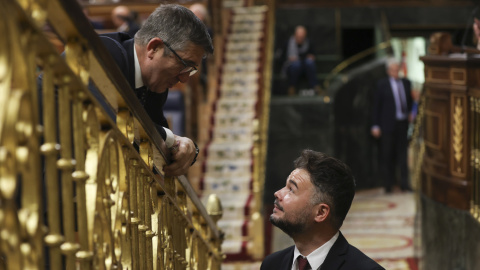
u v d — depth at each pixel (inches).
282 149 721.0
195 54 154.2
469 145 365.7
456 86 370.0
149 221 142.4
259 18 908.0
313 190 160.6
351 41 989.2
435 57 387.2
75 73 97.3
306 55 849.5
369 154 760.3
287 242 577.0
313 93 833.5
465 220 363.6
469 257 356.5
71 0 91.7
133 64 155.0
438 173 392.8
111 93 115.6
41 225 80.4
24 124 76.8
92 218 102.0
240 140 692.7
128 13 570.3
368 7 952.3
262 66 788.6
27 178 78.2
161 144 148.6
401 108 729.0
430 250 413.1
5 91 72.5
